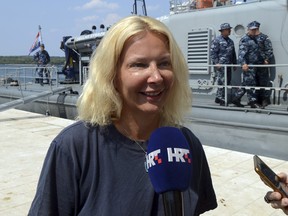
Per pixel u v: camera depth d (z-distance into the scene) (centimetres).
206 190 171
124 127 146
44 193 135
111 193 134
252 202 447
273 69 743
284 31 727
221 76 768
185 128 164
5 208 437
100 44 144
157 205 136
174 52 143
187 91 157
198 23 866
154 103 139
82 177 136
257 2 767
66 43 1411
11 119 1047
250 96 720
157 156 123
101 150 139
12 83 1502
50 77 1166
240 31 797
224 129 718
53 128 916
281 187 146
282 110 682
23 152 687
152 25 139
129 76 137
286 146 634
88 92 146
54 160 138
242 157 640
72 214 139
